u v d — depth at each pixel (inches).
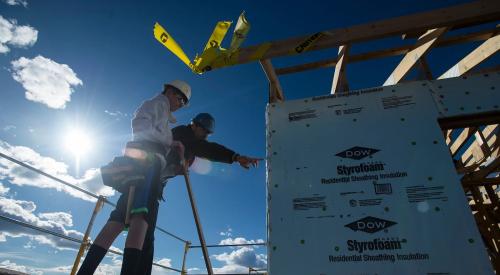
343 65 85.5
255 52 79.4
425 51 79.7
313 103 69.5
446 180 53.9
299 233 55.6
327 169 60.6
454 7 70.4
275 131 68.2
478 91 62.0
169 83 83.2
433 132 59.3
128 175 61.8
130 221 58.4
